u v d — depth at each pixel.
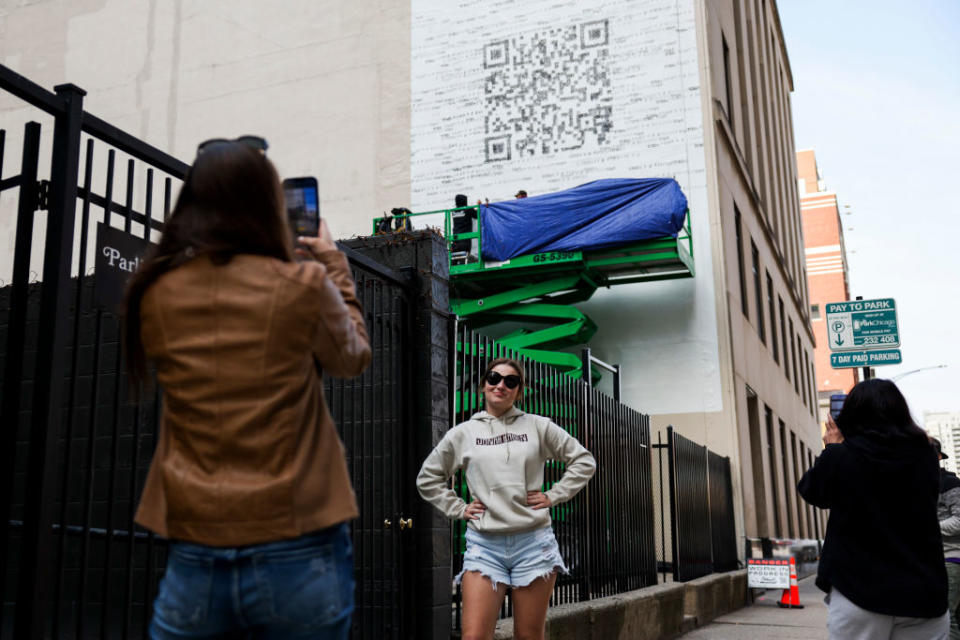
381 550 4.98
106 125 3.50
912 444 3.54
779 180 29.08
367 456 5.42
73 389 3.27
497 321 15.38
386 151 17.88
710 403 14.97
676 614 9.00
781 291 24.88
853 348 14.62
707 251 15.53
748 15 24.64
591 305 16.02
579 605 6.71
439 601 5.32
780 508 19.75
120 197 18.55
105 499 6.77
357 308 2.14
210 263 1.91
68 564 6.77
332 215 17.97
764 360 19.78
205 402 1.86
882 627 3.42
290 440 1.87
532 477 4.54
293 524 1.82
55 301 3.15
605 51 16.73
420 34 18.19
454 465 4.65
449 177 17.30
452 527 5.93
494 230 14.50
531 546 4.44
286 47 19.27
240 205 1.93
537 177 16.66
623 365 15.57
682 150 15.92
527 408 6.73
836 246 55.53
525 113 17.00
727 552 13.57
